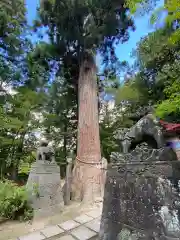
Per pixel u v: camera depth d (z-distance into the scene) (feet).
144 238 5.27
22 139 27.61
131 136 6.80
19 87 29.45
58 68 33.06
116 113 34.50
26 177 27.09
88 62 24.00
